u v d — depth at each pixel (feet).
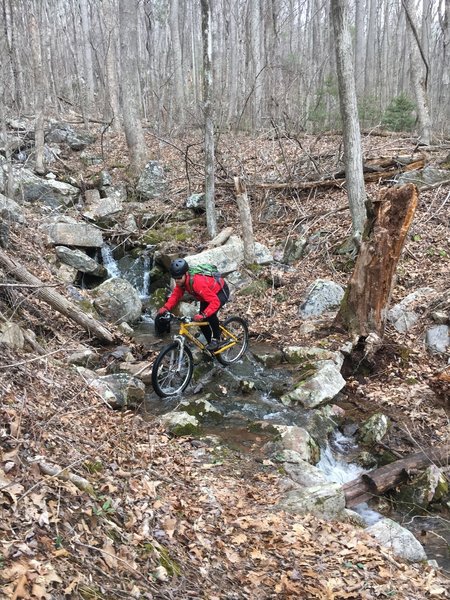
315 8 92.38
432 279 31.99
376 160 44.16
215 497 15.51
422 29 72.95
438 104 79.61
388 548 15.47
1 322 20.04
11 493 10.14
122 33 54.24
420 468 19.99
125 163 59.21
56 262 35.58
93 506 11.39
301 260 38.06
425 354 27.07
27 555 8.96
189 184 50.11
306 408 23.45
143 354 26.99
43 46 72.02
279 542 14.20
